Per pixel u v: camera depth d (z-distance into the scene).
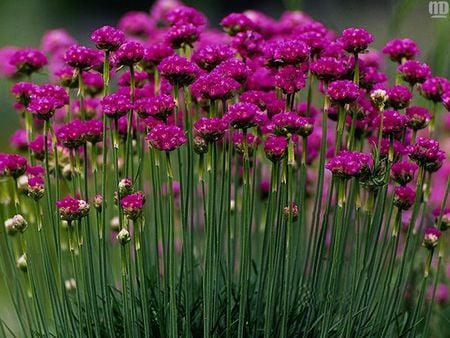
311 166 4.55
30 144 3.55
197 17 3.74
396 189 3.12
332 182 3.19
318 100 5.33
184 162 3.48
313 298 3.28
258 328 3.29
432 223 4.37
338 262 3.24
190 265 3.33
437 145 3.06
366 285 3.17
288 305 3.19
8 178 3.53
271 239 2.94
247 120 2.78
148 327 3.01
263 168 4.56
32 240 3.78
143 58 3.39
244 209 2.92
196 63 3.24
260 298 3.21
